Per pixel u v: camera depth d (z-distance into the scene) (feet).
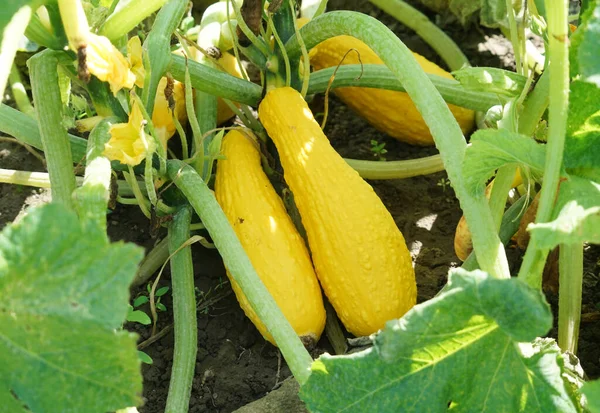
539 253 2.07
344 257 2.55
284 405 2.45
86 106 2.84
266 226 2.64
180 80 2.81
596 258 3.00
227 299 2.94
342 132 3.51
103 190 2.19
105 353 1.76
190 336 2.58
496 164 2.14
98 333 1.71
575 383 2.21
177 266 2.67
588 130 2.12
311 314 2.56
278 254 2.60
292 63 2.92
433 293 2.90
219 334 2.84
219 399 2.68
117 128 2.33
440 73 3.25
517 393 2.03
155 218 2.74
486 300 1.86
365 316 2.54
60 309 1.69
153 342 2.83
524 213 2.81
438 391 2.03
